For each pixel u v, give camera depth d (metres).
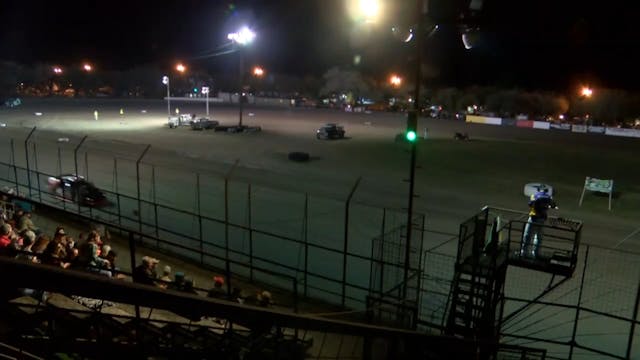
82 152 43.41
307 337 11.90
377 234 22.23
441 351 10.98
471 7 12.98
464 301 13.89
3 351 3.05
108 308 9.15
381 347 10.26
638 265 19.16
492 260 12.69
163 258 17.70
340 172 38.53
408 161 44.81
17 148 44.31
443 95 130.75
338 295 15.16
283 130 68.56
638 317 14.86
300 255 19.41
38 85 149.25
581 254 20.31
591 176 39.72
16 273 1.52
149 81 163.62
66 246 10.60
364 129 72.88
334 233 22.39
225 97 143.38
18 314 4.63
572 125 85.25
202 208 26.20
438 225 24.44
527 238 15.37
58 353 4.59
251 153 46.84
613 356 11.86
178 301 2.14
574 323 14.02
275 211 26.11
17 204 17.22
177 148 48.34
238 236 21.61
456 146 57.06
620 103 107.94
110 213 20.81
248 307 2.71
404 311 13.09
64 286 1.66
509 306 15.68
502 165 44.25
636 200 31.45
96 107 101.06
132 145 49.16
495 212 27.50
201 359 6.26
